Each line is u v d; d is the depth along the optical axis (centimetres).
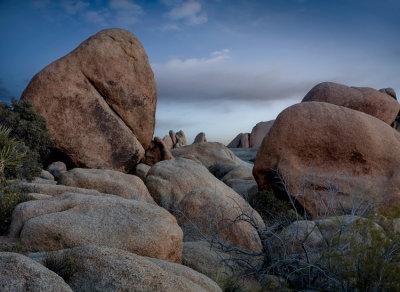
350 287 454
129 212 646
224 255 739
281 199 1393
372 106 2352
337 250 511
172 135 4403
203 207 895
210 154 2611
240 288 579
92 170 1252
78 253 422
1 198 768
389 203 1189
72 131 1841
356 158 1316
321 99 2464
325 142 1344
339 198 1245
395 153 1302
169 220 659
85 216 625
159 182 1288
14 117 1585
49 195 873
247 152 4009
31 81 1852
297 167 1343
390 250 460
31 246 585
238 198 1042
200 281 490
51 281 327
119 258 408
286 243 648
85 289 379
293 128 1379
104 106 1952
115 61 2009
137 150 2023
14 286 313
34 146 1605
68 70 1902
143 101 2098
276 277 590
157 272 399
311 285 532
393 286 398
